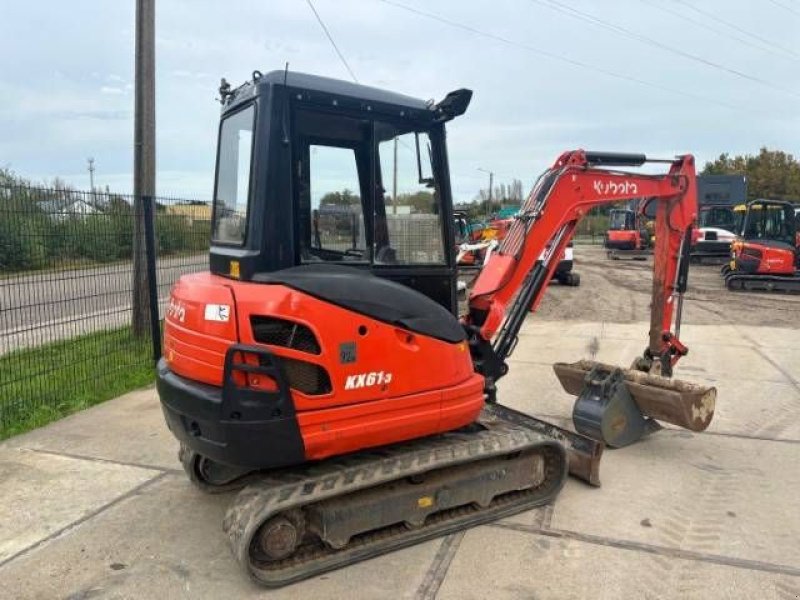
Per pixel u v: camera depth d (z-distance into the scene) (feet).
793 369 25.14
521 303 15.88
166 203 25.68
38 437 17.29
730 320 37.81
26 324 20.48
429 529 11.96
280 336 10.30
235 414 10.05
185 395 10.55
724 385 22.84
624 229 96.43
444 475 12.20
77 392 20.79
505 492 13.05
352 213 11.93
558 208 15.75
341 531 10.97
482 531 12.26
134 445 16.75
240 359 10.04
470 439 12.78
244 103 11.75
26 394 19.79
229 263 11.50
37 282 19.94
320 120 11.54
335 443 10.68
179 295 11.64
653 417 16.25
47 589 10.44
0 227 18.63
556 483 13.53
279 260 10.94
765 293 52.80
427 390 11.60
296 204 11.18
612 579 10.62
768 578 10.66
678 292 18.51
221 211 12.71
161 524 12.63
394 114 12.15
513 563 11.13
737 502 13.52
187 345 10.85
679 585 10.46
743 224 56.85
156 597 10.23
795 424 18.66
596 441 14.07
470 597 10.17
